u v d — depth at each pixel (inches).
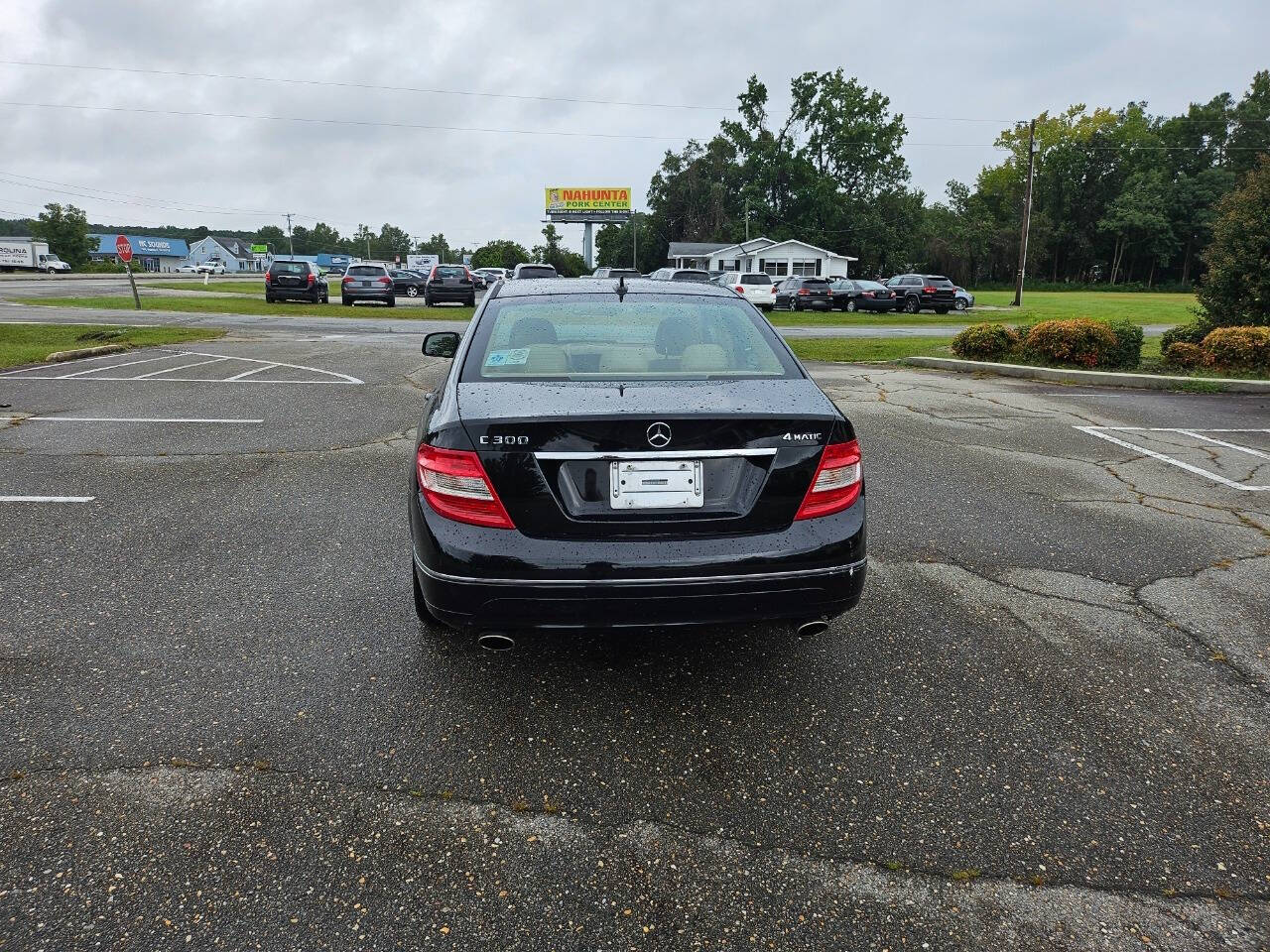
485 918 81.9
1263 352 440.5
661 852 91.6
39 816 94.1
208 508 203.2
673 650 137.9
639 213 3545.8
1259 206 507.5
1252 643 141.1
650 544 106.8
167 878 85.8
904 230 2972.4
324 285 1195.3
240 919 80.8
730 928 81.4
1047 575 169.9
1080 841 94.1
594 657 134.7
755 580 108.1
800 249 2514.8
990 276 3718.0
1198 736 114.6
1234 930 81.7
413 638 139.1
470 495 107.0
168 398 352.2
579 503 107.3
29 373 416.8
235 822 94.3
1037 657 135.7
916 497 223.5
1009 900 85.3
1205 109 4242.1
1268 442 296.8
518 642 139.2
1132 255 3818.9
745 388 119.8
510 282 165.6
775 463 109.4
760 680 128.4
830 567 111.0
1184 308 1528.1
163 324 759.1
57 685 121.5
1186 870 89.8
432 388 390.6
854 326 966.4
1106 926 82.0
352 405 342.0
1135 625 147.7
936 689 126.2
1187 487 237.3
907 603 156.1
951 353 564.4
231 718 114.7
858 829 95.7
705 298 151.3
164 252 4972.9
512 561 105.1
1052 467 257.8
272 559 171.0
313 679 125.3
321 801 98.2
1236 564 176.9
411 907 82.9
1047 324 490.9
